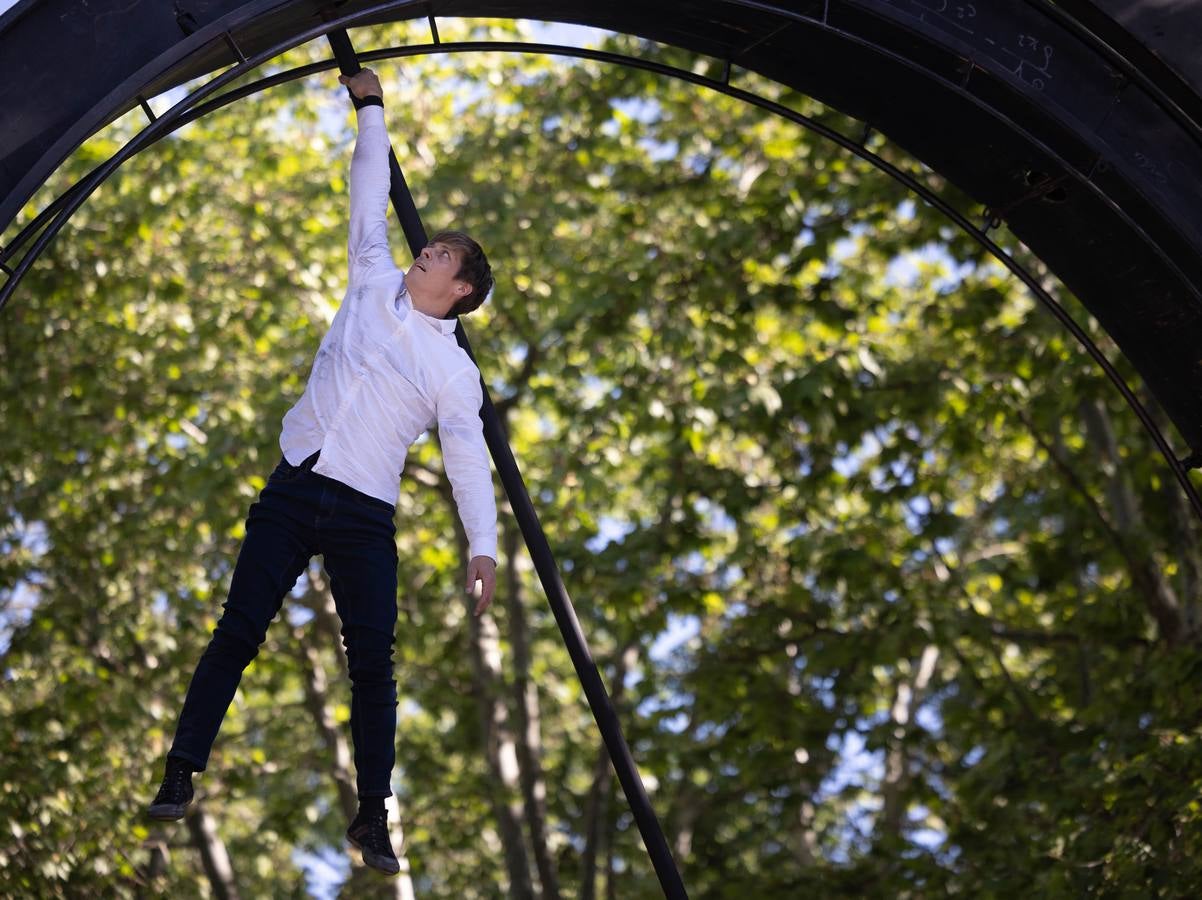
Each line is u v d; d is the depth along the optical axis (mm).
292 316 12133
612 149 12000
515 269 12258
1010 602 12320
